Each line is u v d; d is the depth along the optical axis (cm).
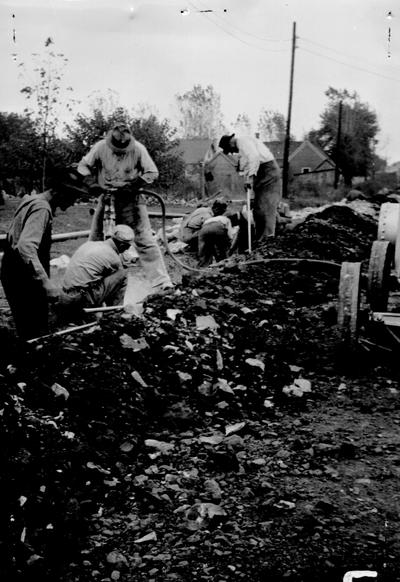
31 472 358
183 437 455
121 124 834
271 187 1223
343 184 6469
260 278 920
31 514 334
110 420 447
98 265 691
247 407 515
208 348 596
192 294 772
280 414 511
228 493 386
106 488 377
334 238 1301
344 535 346
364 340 613
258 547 333
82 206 2186
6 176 1969
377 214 2223
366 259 1188
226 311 717
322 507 369
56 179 573
